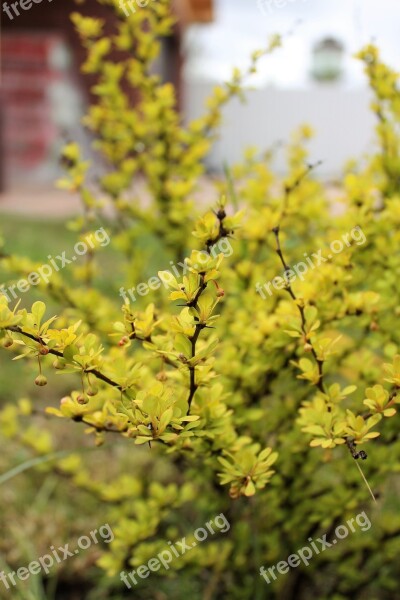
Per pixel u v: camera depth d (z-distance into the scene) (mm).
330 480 1960
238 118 15648
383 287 1614
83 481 2035
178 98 13086
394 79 1839
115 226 2320
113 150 2320
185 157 2227
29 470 2619
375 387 1169
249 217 1744
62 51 11047
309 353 1574
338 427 1211
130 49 2189
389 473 1737
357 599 2029
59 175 11945
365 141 16375
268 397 1799
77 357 1082
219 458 1256
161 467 2637
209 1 12141
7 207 8727
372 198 1612
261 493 1673
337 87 16125
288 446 1641
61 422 3002
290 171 2217
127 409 1113
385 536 1760
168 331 1232
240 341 1616
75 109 10695
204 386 1297
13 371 3414
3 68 11297
